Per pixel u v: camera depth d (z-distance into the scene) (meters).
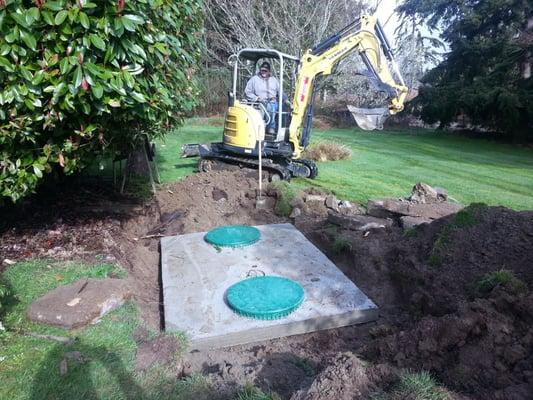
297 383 2.85
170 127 5.18
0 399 2.45
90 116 3.51
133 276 4.33
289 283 4.00
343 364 2.55
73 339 3.05
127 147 5.15
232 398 2.60
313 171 8.73
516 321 2.67
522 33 17.23
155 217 6.16
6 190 3.55
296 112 8.42
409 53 21.78
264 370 2.98
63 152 3.71
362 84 17.41
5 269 4.03
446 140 16.41
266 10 14.90
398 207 5.68
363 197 7.45
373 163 11.01
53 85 2.95
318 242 5.36
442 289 3.69
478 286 3.35
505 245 3.74
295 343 3.49
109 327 3.26
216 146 9.30
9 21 2.69
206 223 6.04
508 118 15.22
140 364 2.89
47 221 5.36
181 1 4.09
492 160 12.02
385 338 3.04
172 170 9.40
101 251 4.53
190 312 3.63
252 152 8.23
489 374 2.45
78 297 3.45
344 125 20.16
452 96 17.33
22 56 2.86
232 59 9.09
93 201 6.46
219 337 3.35
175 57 4.14
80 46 2.89
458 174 9.81
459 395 2.31
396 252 4.54
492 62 17.86
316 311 3.68
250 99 8.69
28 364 2.75
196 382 2.75
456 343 2.70
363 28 8.28
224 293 3.93
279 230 5.46
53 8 2.73
